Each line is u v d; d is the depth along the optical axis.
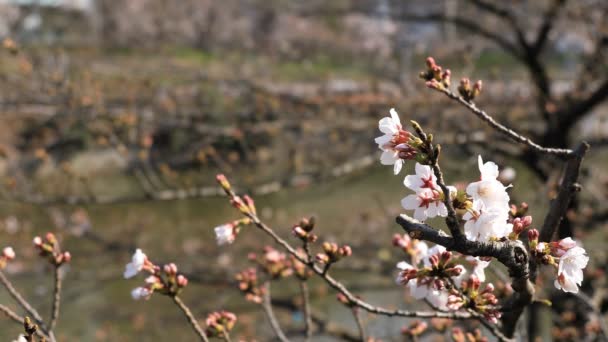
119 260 7.63
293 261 2.53
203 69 7.14
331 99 6.05
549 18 6.14
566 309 4.16
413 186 1.46
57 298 2.04
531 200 5.37
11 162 5.98
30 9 8.74
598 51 6.17
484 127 5.56
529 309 4.64
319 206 9.34
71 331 9.04
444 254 1.66
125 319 9.30
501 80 6.51
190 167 6.11
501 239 1.52
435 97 5.40
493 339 2.95
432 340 4.20
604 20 6.21
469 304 1.71
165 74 7.15
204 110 6.21
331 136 5.97
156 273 1.91
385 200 8.71
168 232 10.73
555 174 5.06
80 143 6.34
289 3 10.37
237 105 6.88
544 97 5.95
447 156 6.24
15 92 5.39
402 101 5.66
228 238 1.91
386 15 8.15
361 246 7.26
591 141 5.95
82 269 7.93
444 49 7.85
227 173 5.92
